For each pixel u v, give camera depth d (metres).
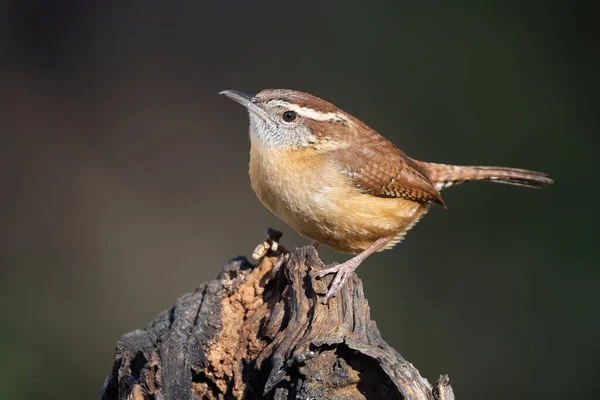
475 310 12.19
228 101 15.72
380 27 15.57
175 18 16.66
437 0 15.35
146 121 15.48
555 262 12.59
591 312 11.92
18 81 15.96
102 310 12.84
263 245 6.44
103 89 15.97
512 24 14.77
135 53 16.39
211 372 6.04
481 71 14.60
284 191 6.98
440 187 8.91
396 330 11.90
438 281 12.59
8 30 16.48
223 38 16.39
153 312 12.94
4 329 12.26
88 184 14.58
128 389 6.06
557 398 11.25
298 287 6.10
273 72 15.81
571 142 13.74
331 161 6.97
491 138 14.09
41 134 15.23
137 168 14.89
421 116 14.55
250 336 6.11
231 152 15.16
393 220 7.32
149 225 14.13
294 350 5.64
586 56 14.30
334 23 15.92
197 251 13.80
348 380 5.47
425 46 15.09
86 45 16.50
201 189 14.62
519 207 13.16
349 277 6.11
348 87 15.14
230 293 6.45
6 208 14.19
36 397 11.36
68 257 13.59
